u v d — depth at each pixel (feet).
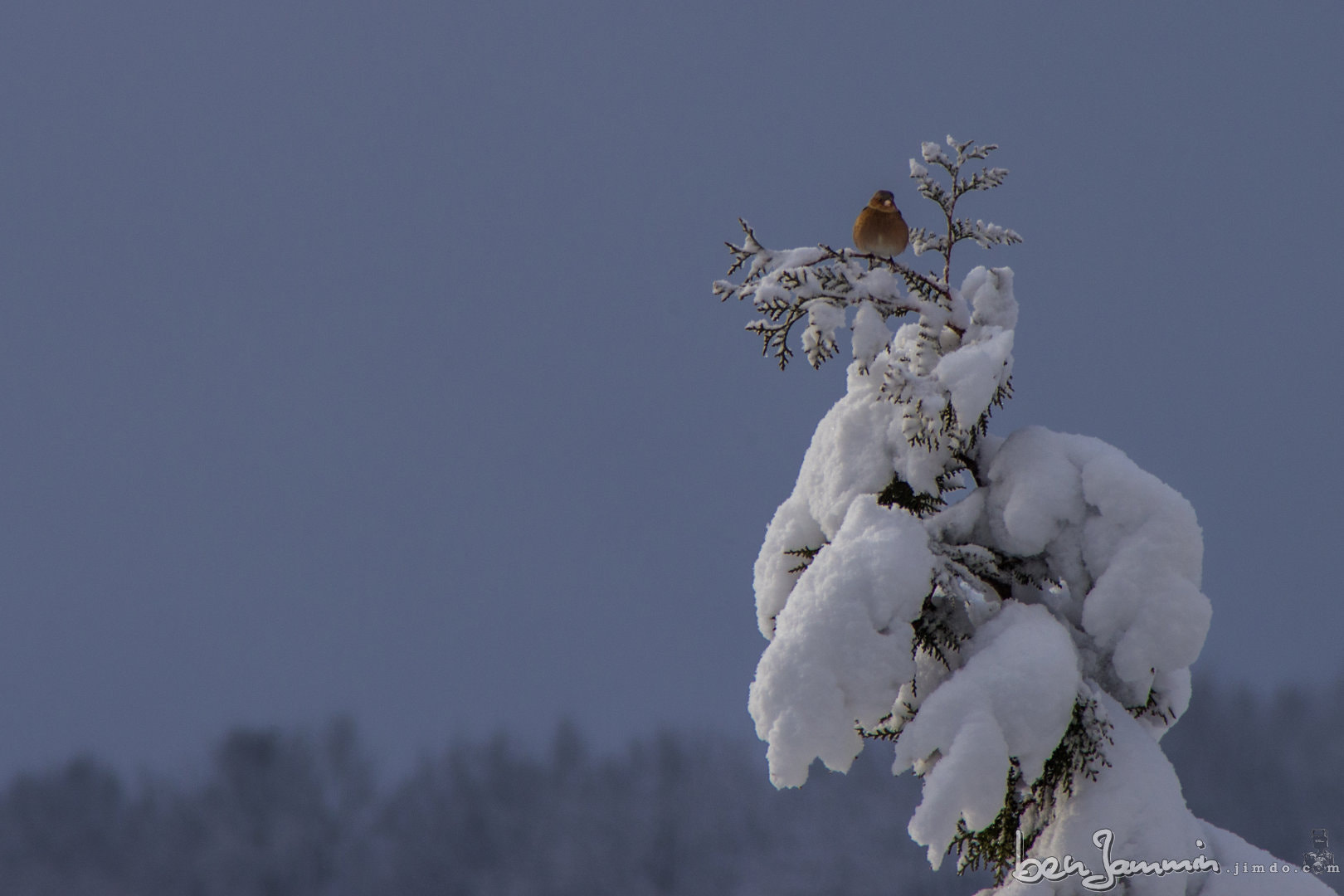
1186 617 55.72
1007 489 59.52
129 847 645.10
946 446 59.62
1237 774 614.75
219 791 654.12
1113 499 57.26
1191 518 56.90
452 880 633.20
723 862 593.42
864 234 62.23
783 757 53.11
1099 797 56.49
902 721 62.18
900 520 57.06
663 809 617.21
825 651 53.52
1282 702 639.76
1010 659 54.44
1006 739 53.47
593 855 607.78
